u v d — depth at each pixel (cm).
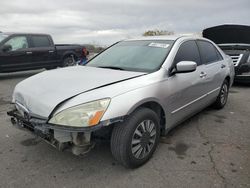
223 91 592
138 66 399
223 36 1055
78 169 343
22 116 346
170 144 414
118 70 389
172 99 388
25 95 340
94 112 290
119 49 468
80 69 411
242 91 817
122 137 316
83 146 300
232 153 388
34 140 426
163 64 388
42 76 385
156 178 324
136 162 337
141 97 329
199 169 344
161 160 365
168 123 394
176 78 396
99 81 336
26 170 341
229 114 567
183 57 433
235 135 454
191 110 456
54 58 1183
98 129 292
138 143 335
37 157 373
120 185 310
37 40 1129
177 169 343
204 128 484
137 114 327
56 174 332
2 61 1012
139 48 444
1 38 1036
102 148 394
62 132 292
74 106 294
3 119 529
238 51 906
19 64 1062
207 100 513
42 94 323
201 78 465
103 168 345
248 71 873
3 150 394
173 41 439
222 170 342
